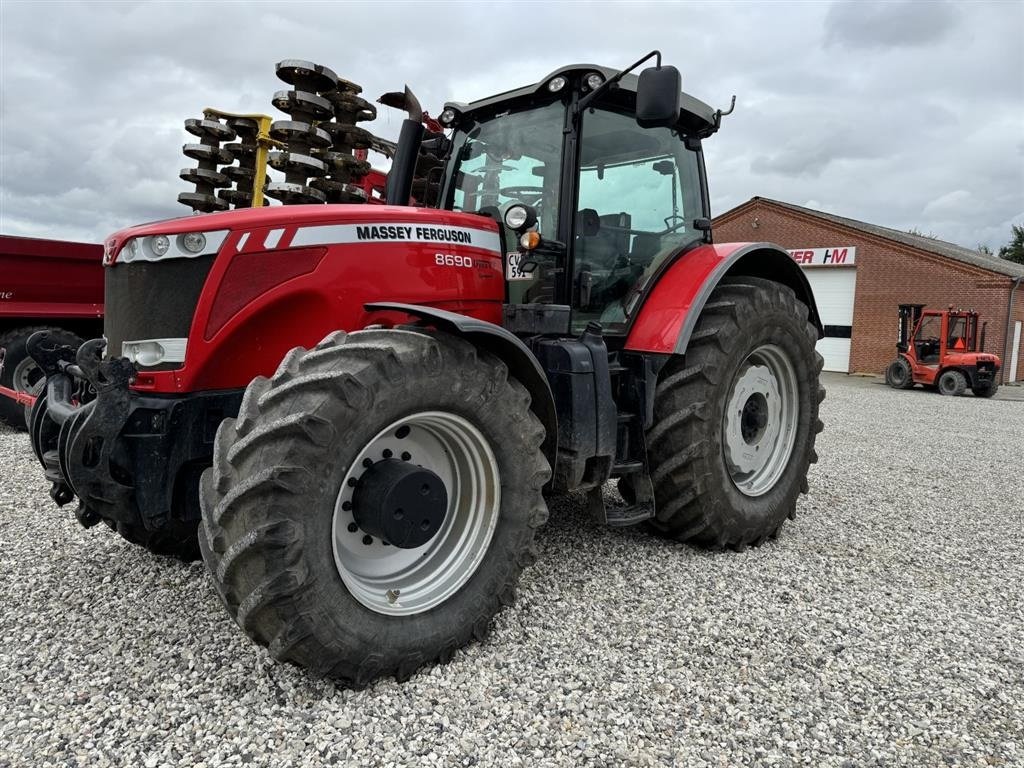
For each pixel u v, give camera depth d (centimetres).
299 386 209
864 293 2114
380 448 238
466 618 242
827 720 216
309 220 260
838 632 274
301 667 216
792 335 379
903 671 247
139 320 251
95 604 275
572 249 318
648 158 368
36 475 481
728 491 347
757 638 265
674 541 371
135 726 199
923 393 1570
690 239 393
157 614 267
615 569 327
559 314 302
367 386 213
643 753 196
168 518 243
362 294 268
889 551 375
